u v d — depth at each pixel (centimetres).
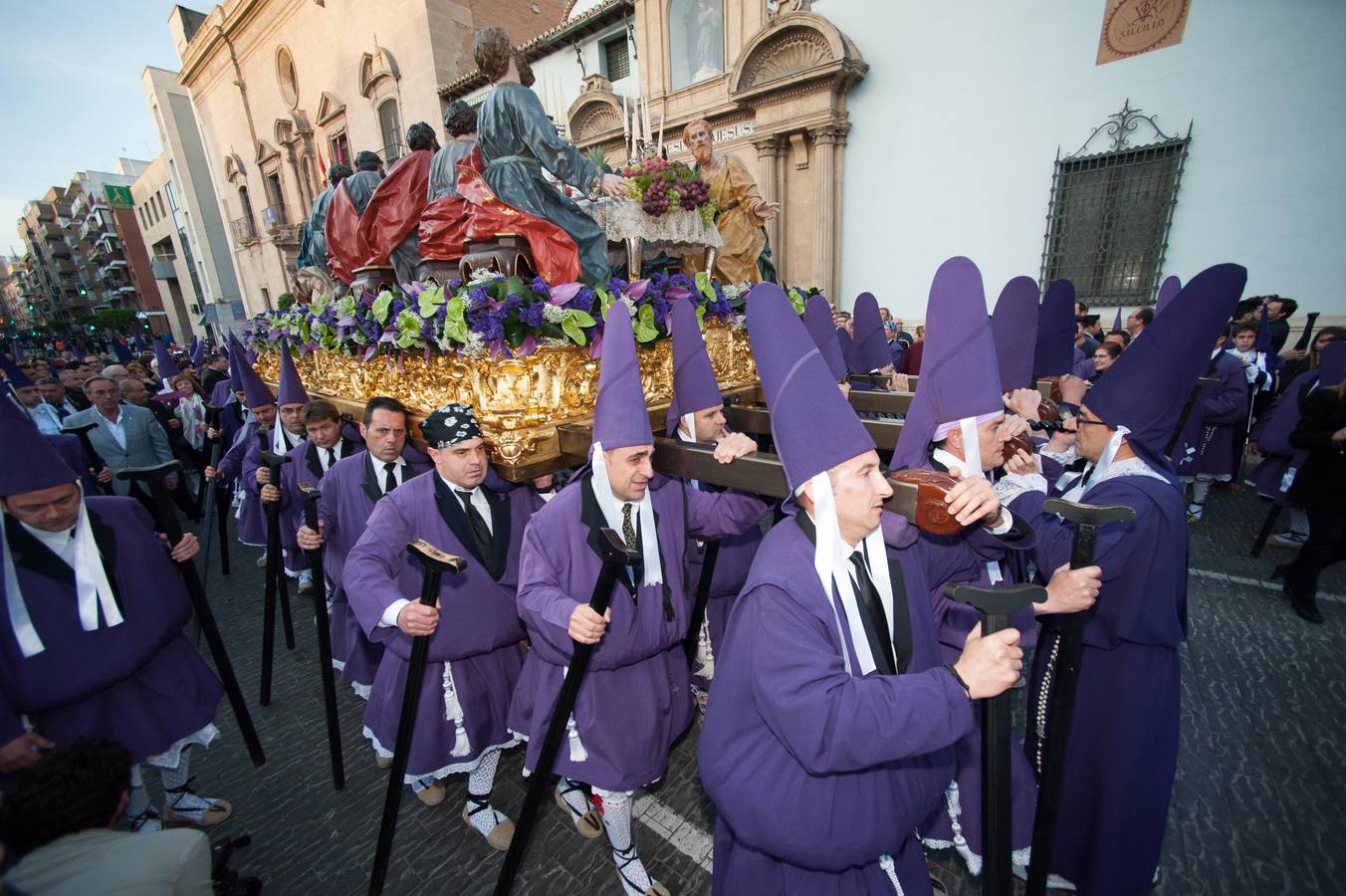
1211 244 713
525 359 225
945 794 196
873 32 915
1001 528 168
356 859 233
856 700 108
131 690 214
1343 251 645
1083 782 183
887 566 139
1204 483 518
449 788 271
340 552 305
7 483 179
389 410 272
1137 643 172
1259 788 243
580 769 195
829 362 324
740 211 416
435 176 389
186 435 712
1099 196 778
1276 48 647
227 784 275
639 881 206
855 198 980
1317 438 346
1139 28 717
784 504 138
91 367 782
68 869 132
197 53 2136
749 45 971
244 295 2562
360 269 405
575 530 193
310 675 366
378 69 1509
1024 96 806
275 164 2089
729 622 135
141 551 218
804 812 124
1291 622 360
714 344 337
